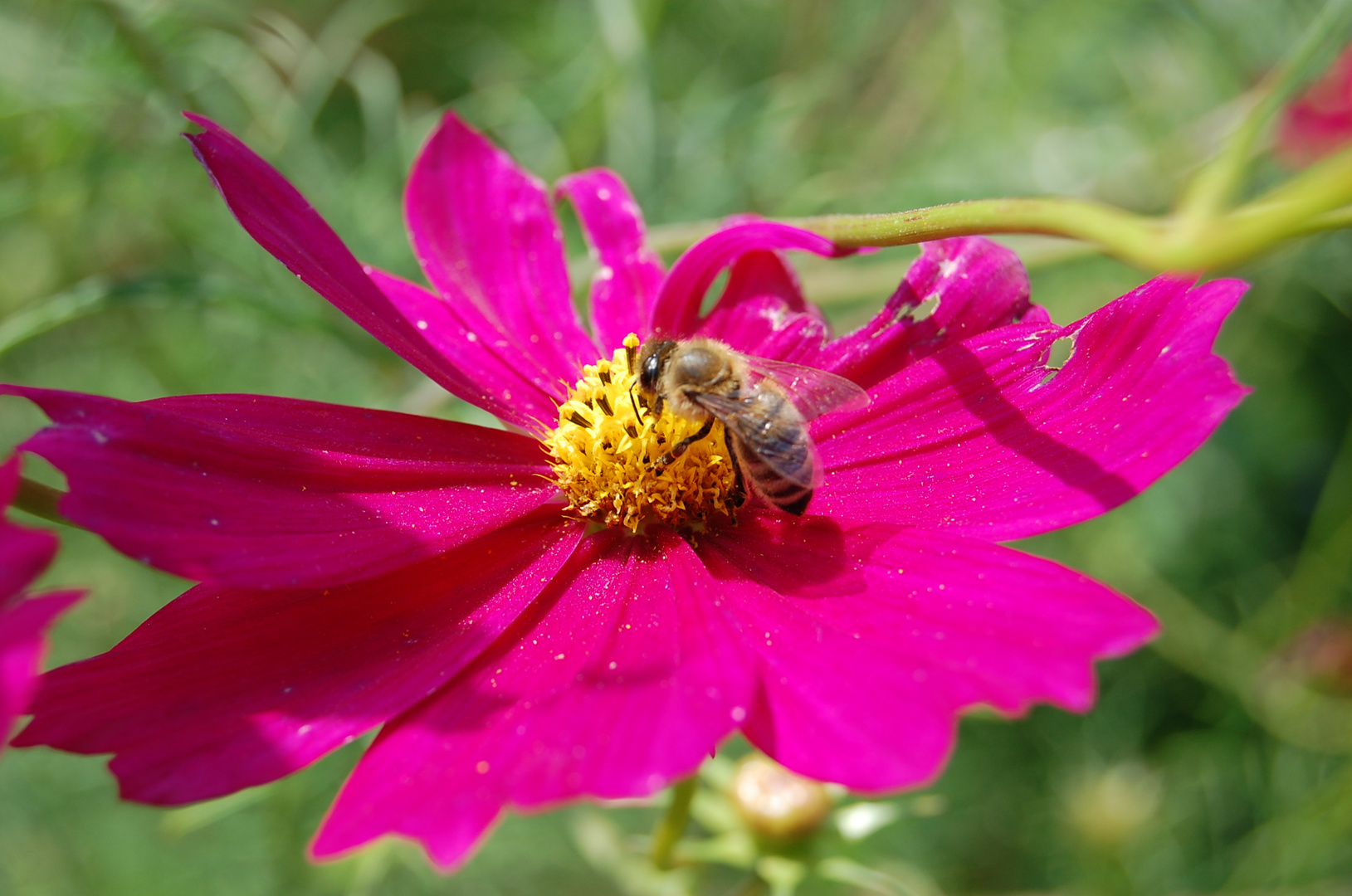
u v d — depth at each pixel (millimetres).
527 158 172
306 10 200
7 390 85
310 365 169
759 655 88
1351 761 178
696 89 190
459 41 198
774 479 99
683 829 121
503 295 113
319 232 100
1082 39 210
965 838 189
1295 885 174
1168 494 203
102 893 165
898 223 95
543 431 107
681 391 102
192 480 88
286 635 91
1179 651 185
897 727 78
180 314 168
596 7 158
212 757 84
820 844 126
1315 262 198
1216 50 201
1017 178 196
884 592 90
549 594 98
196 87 151
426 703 87
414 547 95
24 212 161
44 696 86
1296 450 215
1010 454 97
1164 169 182
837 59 193
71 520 82
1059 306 193
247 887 164
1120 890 174
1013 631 83
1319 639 173
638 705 82
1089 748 190
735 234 109
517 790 77
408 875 171
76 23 147
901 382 105
